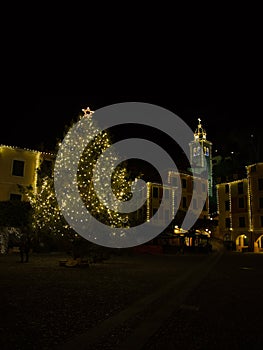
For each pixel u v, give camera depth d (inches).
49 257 856.3
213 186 2605.8
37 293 337.7
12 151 1261.1
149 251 1380.4
